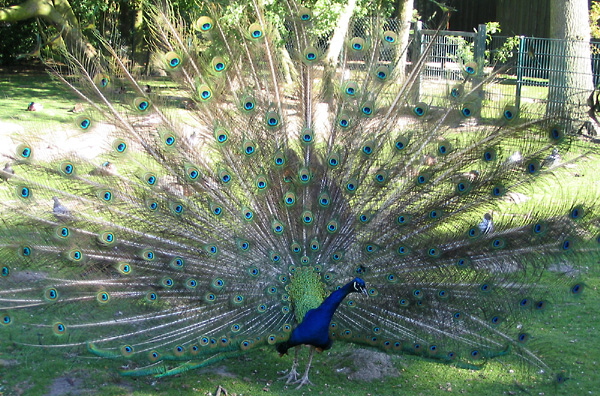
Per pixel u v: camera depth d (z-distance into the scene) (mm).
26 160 5859
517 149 5973
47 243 5801
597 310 7918
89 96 5934
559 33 16812
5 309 5816
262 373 6496
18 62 30750
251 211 6184
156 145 6059
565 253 5828
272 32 6355
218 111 6207
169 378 6242
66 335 5793
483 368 6332
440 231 6137
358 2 16891
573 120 6066
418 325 6082
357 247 6305
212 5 6652
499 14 30594
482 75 6340
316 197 6312
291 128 6340
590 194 10539
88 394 5781
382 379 6457
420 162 6164
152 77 6375
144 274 5973
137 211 6023
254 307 6102
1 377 5945
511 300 5957
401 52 6449
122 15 25906
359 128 6297
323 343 5805
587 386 6242
